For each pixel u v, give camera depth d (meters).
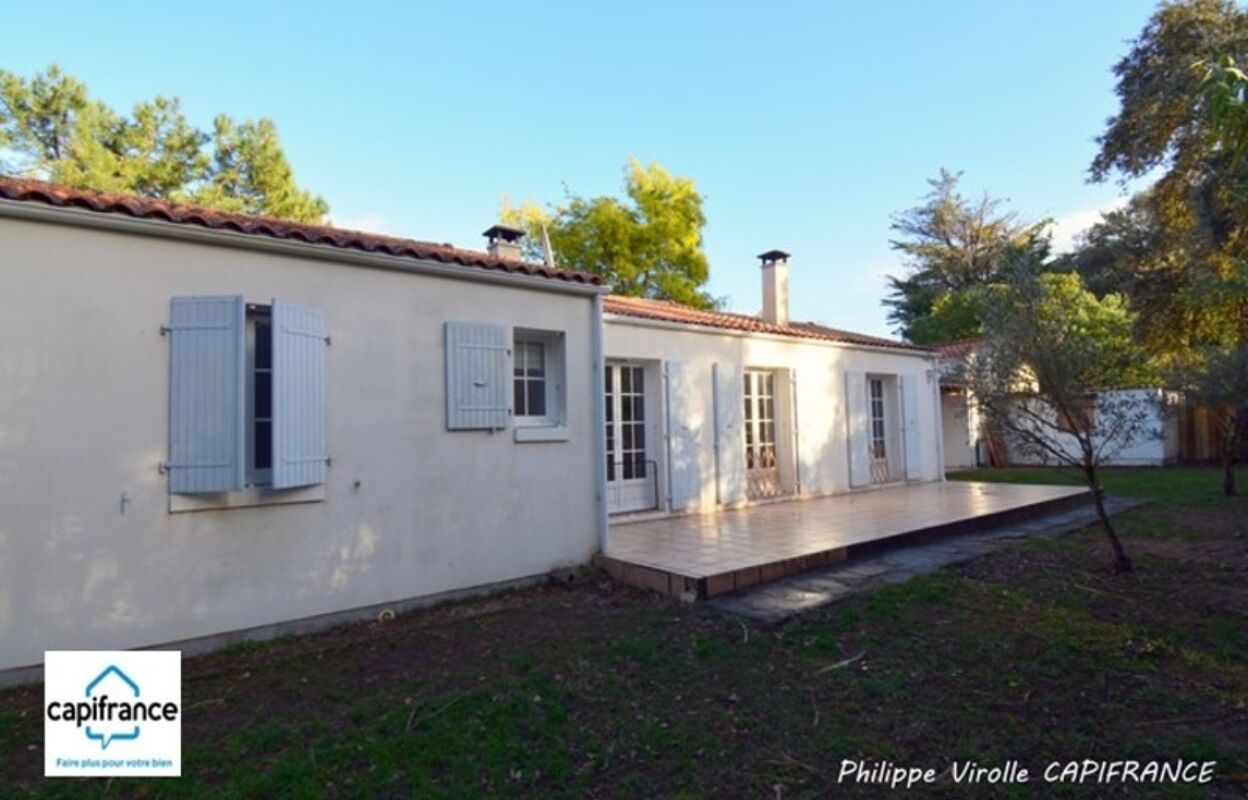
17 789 2.92
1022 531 8.48
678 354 9.54
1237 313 14.55
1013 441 6.91
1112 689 3.83
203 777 2.98
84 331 4.25
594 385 7.07
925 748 3.20
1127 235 23.20
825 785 2.89
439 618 5.47
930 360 14.27
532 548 6.41
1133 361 10.05
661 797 2.82
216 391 4.55
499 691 3.91
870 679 4.06
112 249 4.38
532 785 2.91
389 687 4.02
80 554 4.18
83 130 17.17
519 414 6.77
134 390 4.41
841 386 12.05
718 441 9.91
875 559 7.00
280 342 4.77
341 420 5.30
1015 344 6.46
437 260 5.82
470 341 6.08
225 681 4.15
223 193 19.11
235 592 4.75
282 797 2.81
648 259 23.75
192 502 4.57
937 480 14.10
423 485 5.73
